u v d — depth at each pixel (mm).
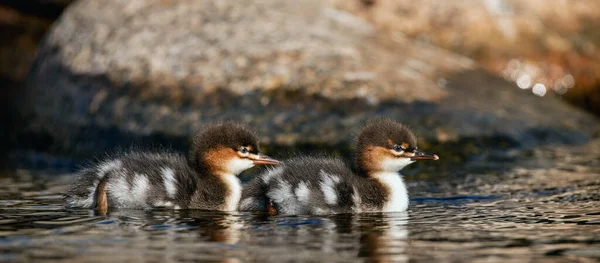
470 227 9844
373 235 9359
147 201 11352
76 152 18250
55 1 23422
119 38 18906
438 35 21328
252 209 11453
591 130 18141
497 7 21750
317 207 11156
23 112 20469
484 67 20859
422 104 17156
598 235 9266
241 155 11820
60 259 8039
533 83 21156
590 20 22078
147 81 17891
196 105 17266
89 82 18656
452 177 14203
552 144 17125
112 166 11633
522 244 8828
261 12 19172
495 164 15438
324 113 16828
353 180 11547
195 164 11945
